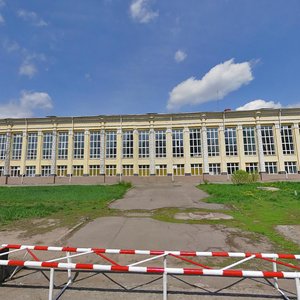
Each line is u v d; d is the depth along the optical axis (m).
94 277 5.12
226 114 39.69
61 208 13.59
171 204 15.38
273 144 38.44
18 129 42.47
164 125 40.88
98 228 9.35
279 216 11.16
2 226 9.77
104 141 41.09
